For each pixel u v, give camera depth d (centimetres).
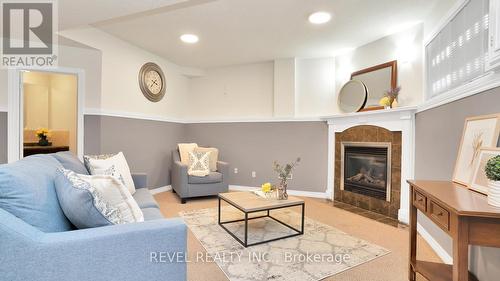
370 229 280
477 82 169
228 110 505
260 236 254
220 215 295
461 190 147
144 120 411
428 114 260
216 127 499
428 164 257
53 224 119
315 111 444
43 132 481
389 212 327
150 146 424
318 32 337
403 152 308
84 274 103
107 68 352
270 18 297
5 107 308
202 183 390
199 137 508
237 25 316
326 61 438
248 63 484
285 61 449
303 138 443
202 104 521
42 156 172
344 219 314
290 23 310
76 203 117
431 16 270
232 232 263
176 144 488
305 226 286
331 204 386
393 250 228
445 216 123
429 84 272
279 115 454
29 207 109
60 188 129
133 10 240
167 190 460
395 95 321
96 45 335
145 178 282
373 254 220
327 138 429
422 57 294
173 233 118
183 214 323
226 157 494
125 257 109
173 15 290
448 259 202
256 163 475
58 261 99
